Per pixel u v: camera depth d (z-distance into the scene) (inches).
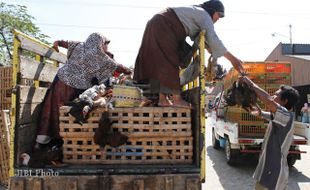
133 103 134.4
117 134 124.2
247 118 358.0
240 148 335.0
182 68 167.2
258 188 159.8
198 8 139.9
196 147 127.5
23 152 130.8
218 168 356.2
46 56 162.6
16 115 125.1
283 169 150.9
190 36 143.2
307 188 283.4
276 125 153.8
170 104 134.9
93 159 129.4
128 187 118.0
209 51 144.5
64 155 130.3
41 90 154.4
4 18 732.0
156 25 137.8
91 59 147.2
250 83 154.2
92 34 151.3
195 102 135.6
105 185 118.0
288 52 1150.3
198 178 117.8
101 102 128.3
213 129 482.9
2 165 275.1
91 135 128.3
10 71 330.6
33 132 143.6
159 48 136.1
